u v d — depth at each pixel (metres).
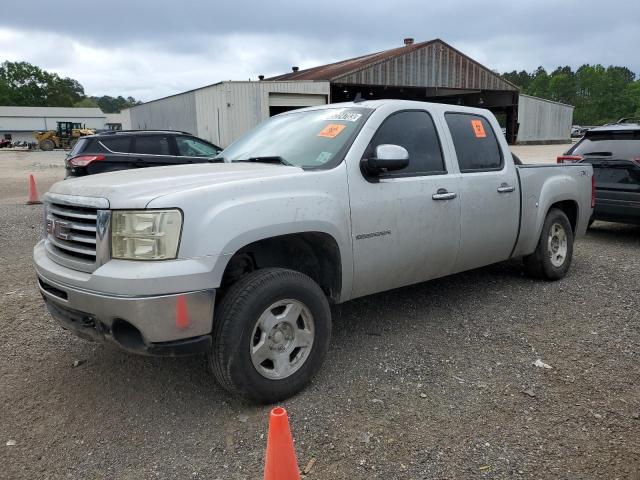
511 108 43.12
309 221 3.56
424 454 2.98
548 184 5.74
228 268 3.64
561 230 6.04
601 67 112.94
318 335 3.63
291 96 28.22
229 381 3.27
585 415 3.35
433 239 4.47
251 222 3.28
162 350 3.06
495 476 2.80
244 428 3.24
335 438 3.12
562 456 2.96
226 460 2.96
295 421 3.29
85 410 3.46
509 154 5.37
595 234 8.90
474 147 5.04
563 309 5.16
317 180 3.71
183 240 3.06
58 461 2.97
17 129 90.25
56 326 4.79
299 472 2.57
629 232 9.09
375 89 37.25
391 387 3.69
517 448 3.03
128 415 3.40
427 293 5.62
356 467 2.88
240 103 27.03
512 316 4.97
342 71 34.94
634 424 3.25
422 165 4.51
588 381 3.77
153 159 10.62
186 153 11.27
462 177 4.74
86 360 4.14
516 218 5.34
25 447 3.09
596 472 2.83
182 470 2.88
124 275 2.99
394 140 4.33
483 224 4.94
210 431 3.22
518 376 3.84
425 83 36.53
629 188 7.67
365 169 4.00
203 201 3.16
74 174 10.23
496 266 6.62
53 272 3.39
